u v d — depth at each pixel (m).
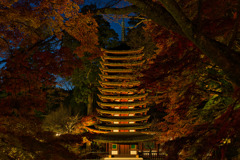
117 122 25.67
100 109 25.45
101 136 24.58
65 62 8.06
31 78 8.07
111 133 25.03
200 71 7.67
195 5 5.52
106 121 26.11
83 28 9.25
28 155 6.09
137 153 24.38
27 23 9.31
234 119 3.12
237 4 3.10
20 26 9.34
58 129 26.86
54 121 27.94
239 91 2.94
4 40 9.16
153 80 6.41
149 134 24.42
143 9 3.44
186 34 3.04
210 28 2.97
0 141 5.97
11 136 6.17
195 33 2.91
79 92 35.28
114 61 26.33
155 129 25.03
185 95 7.44
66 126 27.45
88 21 9.02
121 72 25.23
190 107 8.43
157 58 6.52
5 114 7.18
